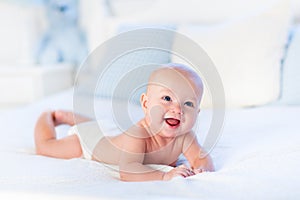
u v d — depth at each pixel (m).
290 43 1.48
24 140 1.00
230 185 0.56
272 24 1.43
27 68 2.05
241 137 0.90
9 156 0.81
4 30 2.36
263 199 0.50
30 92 2.04
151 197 0.50
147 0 2.10
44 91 2.05
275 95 1.39
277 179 0.58
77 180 0.65
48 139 0.87
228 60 1.42
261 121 1.07
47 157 0.83
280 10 1.45
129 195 0.51
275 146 0.78
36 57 2.33
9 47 2.38
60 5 2.22
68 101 1.50
